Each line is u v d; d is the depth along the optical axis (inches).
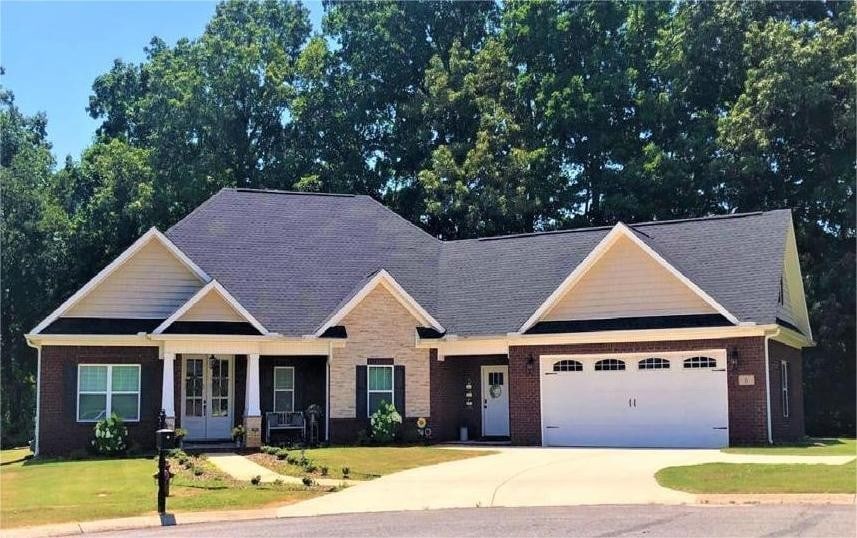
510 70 2025.1
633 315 1104.2
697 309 1072.2
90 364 1084.5
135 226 1907.0
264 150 2089.1
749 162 1611.7
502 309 1205.7
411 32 2156.7
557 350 1131.9
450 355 1203.2
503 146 1877.5
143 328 1103.0
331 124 2071.9
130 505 660.7
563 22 1952.5
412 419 1175.6
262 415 1147.3
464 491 706.8
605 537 501.0
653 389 1082.1
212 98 1973.4
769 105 1593.3
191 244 1226.6
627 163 1814.7
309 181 1926.7
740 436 1032.8
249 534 541.6
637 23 1953.7
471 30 2201.0
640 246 1104.8
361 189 2059.5
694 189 1747.0
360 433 1151.0
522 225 1839.3
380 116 2128.4
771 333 1026.1
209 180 1895.9
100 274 1104.8
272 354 1128.8
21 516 623.5
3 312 1980.8
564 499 658.8
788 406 1186.0
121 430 1056.8
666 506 617.0
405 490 719.1
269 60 2100.1
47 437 1065.5
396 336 1184.8
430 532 532.7
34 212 1962.4
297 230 1310.3
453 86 1983.3
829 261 1579.7
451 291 1280.8
